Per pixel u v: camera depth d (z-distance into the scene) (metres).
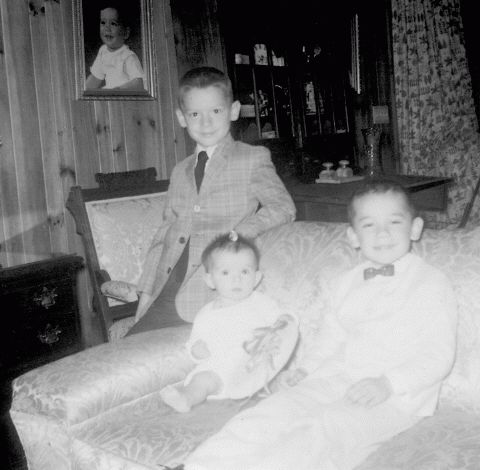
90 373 1.71
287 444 1.40
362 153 5.23
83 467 1.60
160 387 1.83
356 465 1.46
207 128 2.29
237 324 1.90
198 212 2.29
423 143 5.46
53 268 2.68
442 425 1.55
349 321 1.77
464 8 5.64
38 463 1.72
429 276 1.68
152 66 3.83
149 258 2.45
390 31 5.47
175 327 2.06
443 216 5.14
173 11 3.94
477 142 5.39
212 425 1.63
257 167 2.29
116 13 3.62
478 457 1.32
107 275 2.99
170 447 1.53
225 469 1.35
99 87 3.58
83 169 3.55
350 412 1.50
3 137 3.20
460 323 1.67
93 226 3.07
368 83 5.33
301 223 2.13
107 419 1.71
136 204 3.19
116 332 2.67
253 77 4.32
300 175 4.61
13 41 3.21
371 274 1.76
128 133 3.77
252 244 2.00
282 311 1.94
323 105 4.87
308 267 1.99
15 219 3.27
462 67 5.60
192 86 2.27
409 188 3.95
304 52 4.70
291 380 1.72
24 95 3.27
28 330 2.62
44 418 1.68
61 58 3.41
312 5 4.74
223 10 4.15
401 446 1.46
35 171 3.34
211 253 1.96
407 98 5.43
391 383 1.52
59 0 3.38
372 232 1.71
